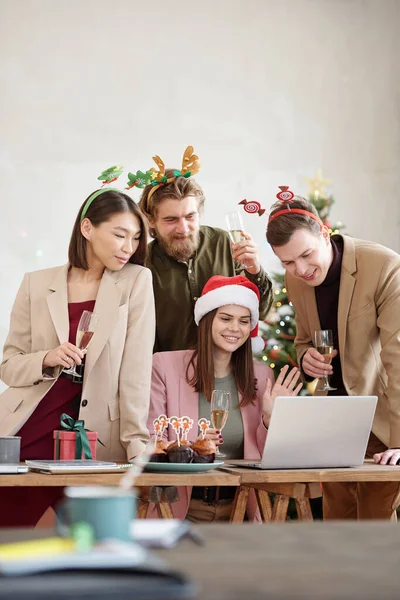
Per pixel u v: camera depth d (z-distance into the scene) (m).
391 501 2.66
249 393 2.84
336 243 3.04
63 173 5.57
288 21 5.93
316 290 3.00
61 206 5.55
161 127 5.71
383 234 5.94
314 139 5.91
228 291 2.83
